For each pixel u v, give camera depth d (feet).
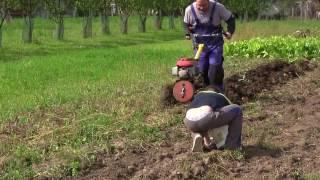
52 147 24.70
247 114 29.91
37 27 132.77
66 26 141.28
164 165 22.26
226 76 40.83
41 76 46.80
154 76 44.14
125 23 125.90
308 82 39.29
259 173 21.15
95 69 50.72
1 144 25.34
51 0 99.40
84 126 27.25
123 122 27.96
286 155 23.02
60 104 33.53
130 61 57.11
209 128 22.31
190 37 30.42
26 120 29.63
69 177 21.56
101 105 32.58
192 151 22.84
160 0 140.36
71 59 60.75
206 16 29.53
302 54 52.60
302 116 29.53
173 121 28.27
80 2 106.93
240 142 23.07
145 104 32.32
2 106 33.50
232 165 21.88
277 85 38.34
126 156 23.49
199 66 29.35
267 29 89.71
